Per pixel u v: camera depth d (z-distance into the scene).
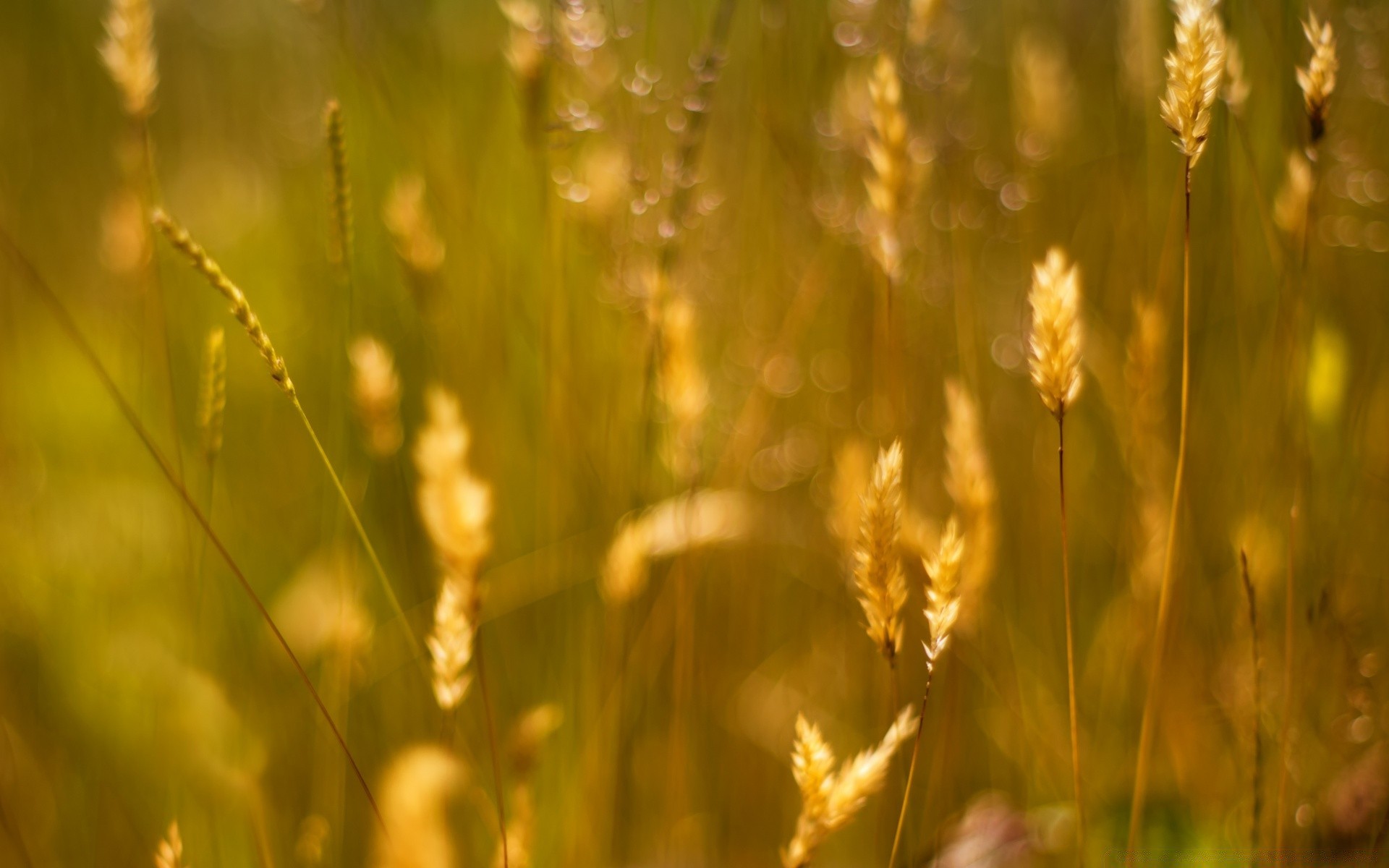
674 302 0.85
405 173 1.06
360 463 1.01
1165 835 0.86
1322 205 0.91
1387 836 0.84
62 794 0.90
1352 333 0.94
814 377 1.04
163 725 0.87
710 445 1.00
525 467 1.02
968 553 0.80
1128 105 0.96
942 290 1.01
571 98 0.91
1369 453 0.92
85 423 1.17
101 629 0.93
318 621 0.93
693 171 0.86
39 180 1.50
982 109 1.21
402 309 1.06
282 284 1.34
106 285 1.31
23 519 1.03
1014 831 0.86
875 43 0.93
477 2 1.16
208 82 1.76
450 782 0.76
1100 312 1.03
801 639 1.01
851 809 0.74
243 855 0.87
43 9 1.52
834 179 0.97
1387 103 0.94
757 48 0.97
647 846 0.89
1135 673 0.89
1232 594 0.92
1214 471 0.93
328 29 0.94
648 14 0.91
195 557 0.94
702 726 0.92
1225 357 0.94
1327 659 0.88
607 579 0.85
